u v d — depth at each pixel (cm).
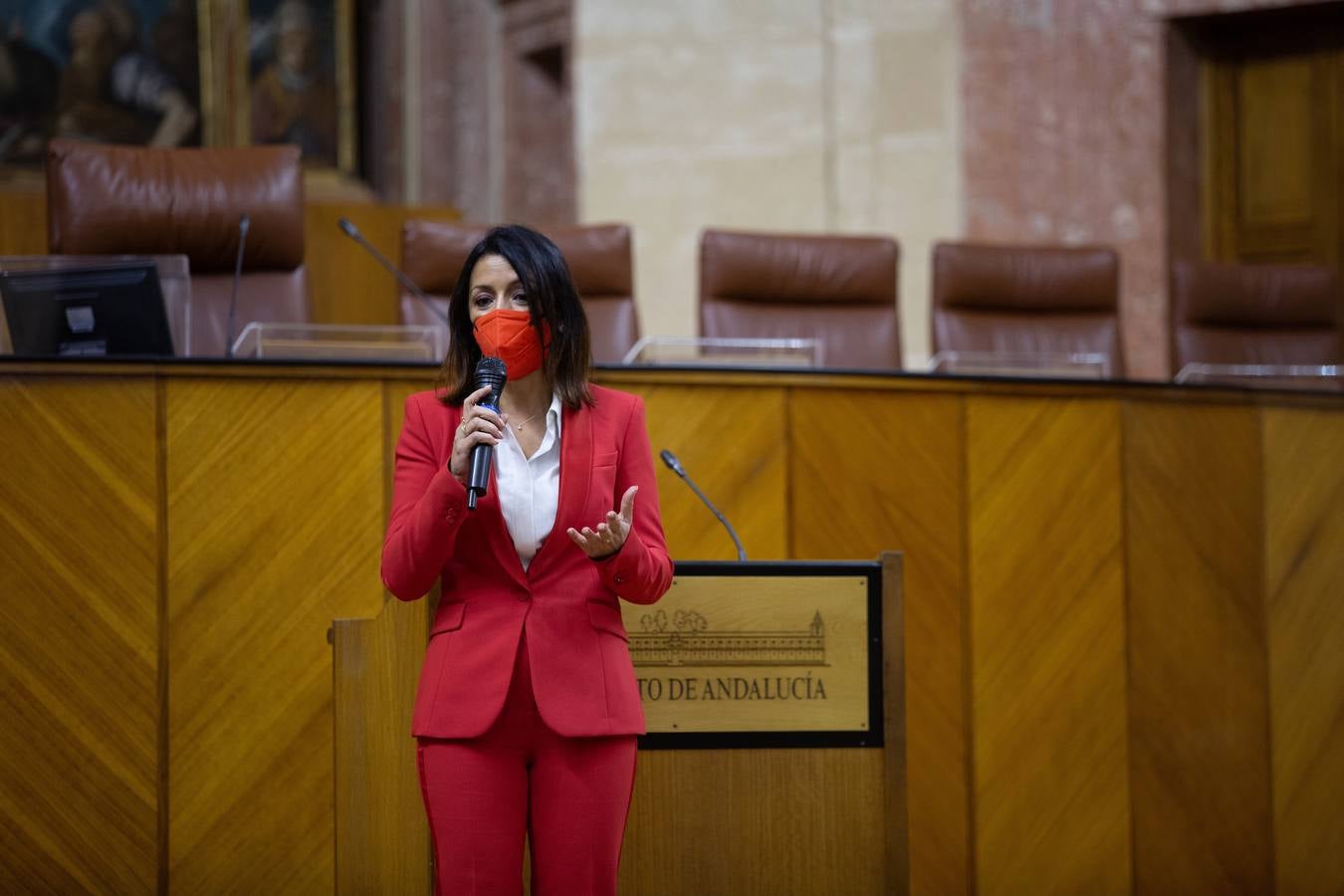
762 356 1656
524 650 894
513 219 3491
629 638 1066
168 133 3216
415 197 3547
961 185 2867
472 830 874
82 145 1723
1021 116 2828
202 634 1295
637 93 3033
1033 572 1526
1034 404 1539
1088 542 1543
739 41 2995
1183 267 2205
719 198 2997
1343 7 2711
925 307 2880
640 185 3027
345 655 1045
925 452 1507
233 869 1287
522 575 900
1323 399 1645
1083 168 2792
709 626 1072
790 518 1466
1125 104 2773
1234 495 1602
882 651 1084
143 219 1711
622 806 894
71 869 1252
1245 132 2852
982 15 2856
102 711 1266
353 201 3347
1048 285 2091
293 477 1323
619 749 895
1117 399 1560
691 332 3003
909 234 2894
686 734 1063
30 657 1255
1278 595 1616
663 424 1440
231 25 3269
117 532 1279
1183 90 2816
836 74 2945
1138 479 1563
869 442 1494
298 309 1767
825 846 1068
